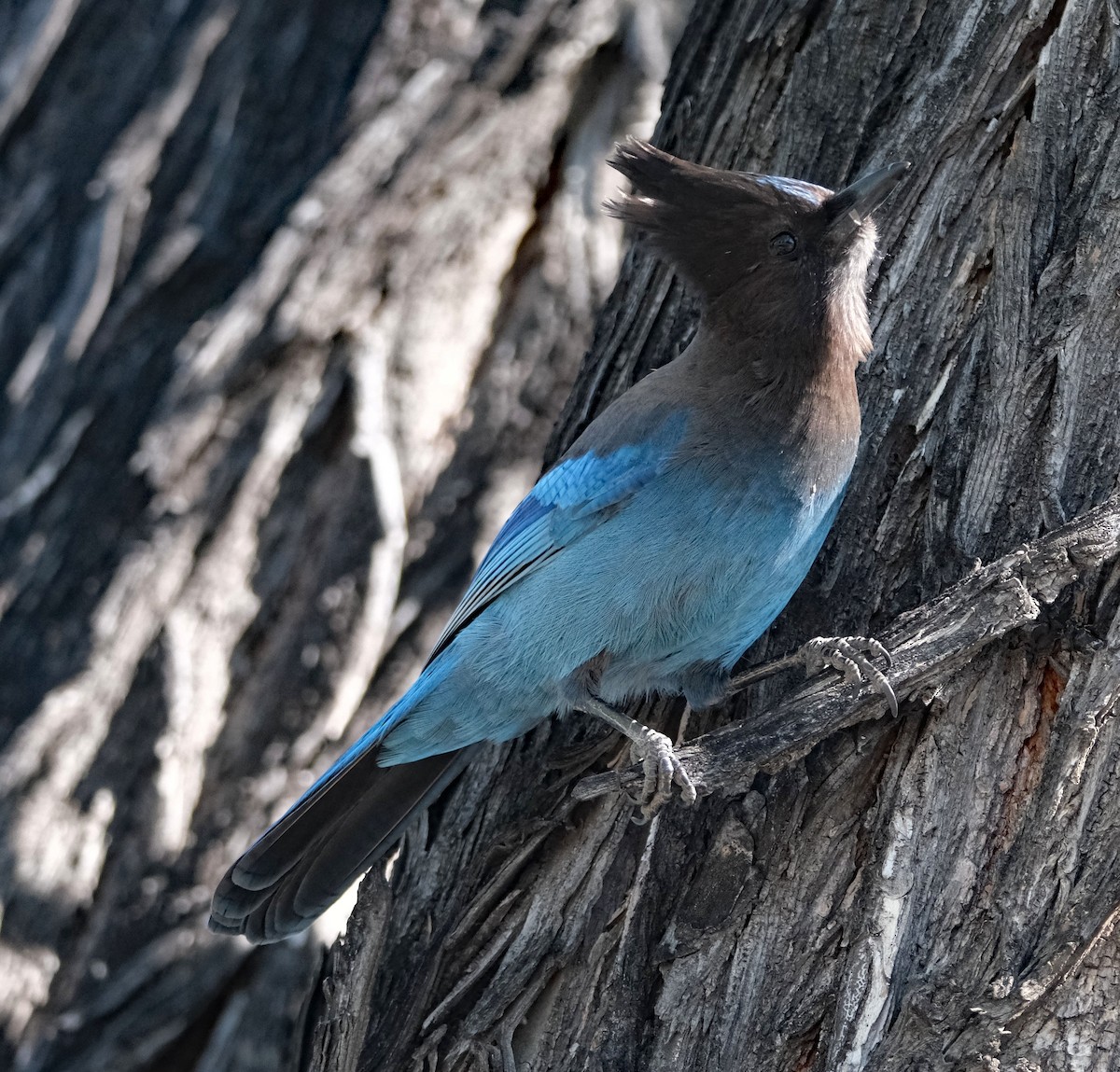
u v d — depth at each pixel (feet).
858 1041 24.49
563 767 29.48
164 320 43.68
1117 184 26.78
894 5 29.99
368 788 31.81
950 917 24.76
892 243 29.04
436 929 28.32
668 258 31.68
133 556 41.01
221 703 40.83
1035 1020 23.98
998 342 27.17
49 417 42.73
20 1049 37.91
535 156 46.06
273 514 41.98
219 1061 38.75
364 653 41.55
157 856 39.68
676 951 25.93
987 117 28.19
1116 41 27.22
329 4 46.52
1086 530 25.50
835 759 26.22
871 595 27.86
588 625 29.96
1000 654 25.77
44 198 45.32
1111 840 24.34
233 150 45.11
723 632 29.73
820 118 30.63
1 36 47.47
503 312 45.24
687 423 29.96
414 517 43.21
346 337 43.09
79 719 39.81
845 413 29.40
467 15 46.75
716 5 33.06
